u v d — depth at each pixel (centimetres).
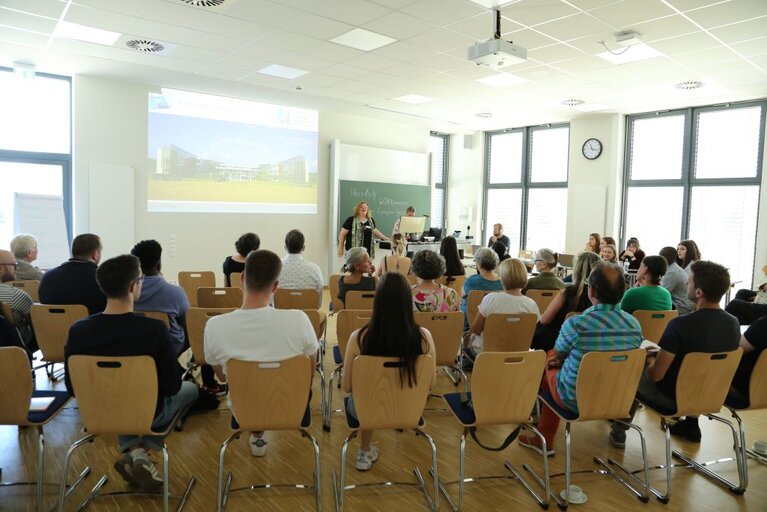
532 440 306
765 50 521
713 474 277
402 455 295
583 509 246
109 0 431
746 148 747
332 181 912
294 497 249
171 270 764
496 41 423
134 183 725
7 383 212
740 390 270
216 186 798
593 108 820
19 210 625
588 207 898
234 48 558
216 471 271
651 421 353
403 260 490
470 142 1115
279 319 223
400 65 613
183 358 465
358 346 236
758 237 724
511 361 257
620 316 249
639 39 491
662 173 838
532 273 661
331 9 446
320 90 751
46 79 672
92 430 214
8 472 265
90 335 211
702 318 252
